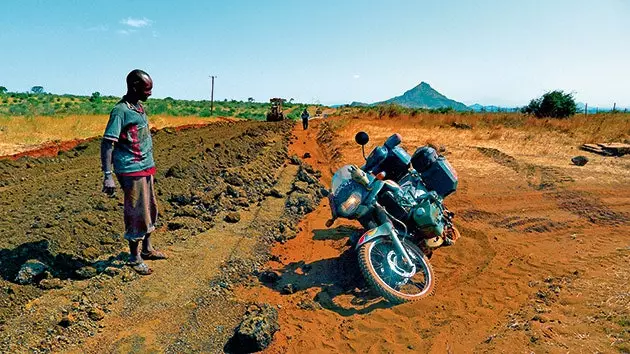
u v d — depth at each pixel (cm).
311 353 387
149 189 512
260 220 732
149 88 482
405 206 528
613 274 504
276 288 513
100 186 796
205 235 646
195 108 6188
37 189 780
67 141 1477
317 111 6069
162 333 405
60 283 462
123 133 474
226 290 495
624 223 720
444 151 1386
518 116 2855
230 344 398
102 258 532
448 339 401
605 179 986
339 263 578
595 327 378
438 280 530
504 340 373
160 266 533
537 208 802
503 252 614
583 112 3625
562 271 534
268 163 1239
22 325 389
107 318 421
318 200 894
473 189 930
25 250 495
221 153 1187
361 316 449
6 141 1431
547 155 1316
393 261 491
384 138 1839
